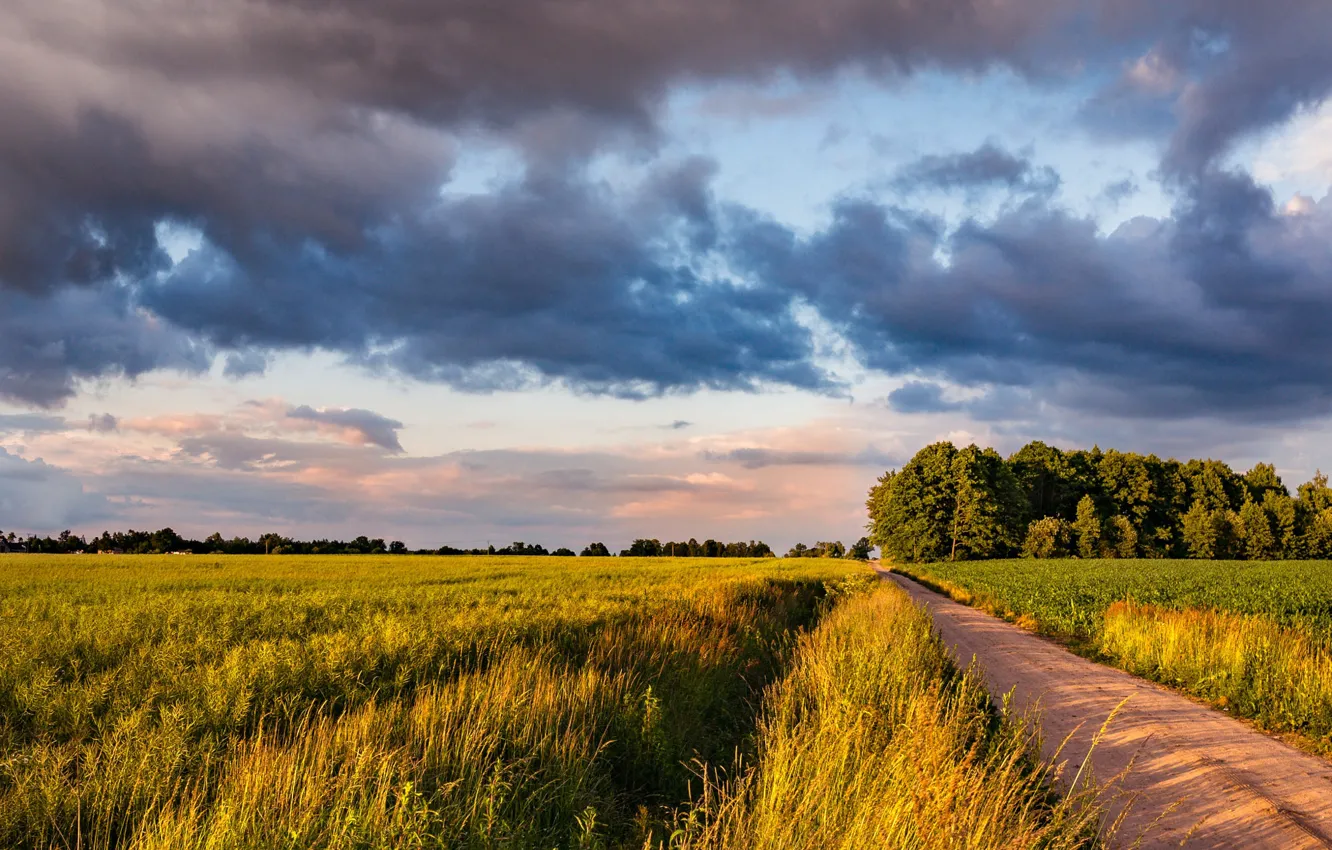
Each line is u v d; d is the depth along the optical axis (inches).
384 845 179.6
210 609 674.2
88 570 1742.1
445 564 2281.0
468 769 245.0
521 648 430.9
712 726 372.5
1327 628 655.8
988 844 182.1
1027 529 3501.5
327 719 283.3
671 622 593.3
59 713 306.0
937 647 565.9
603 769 287.6
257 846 183.5
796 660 510.9
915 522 3228.3
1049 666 620.4
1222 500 3937.0
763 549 5561.0
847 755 243.3
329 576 1482.5
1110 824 256.7
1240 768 326.3
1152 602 964.0
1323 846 239.9
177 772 240.7
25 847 205.3
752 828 200.2
